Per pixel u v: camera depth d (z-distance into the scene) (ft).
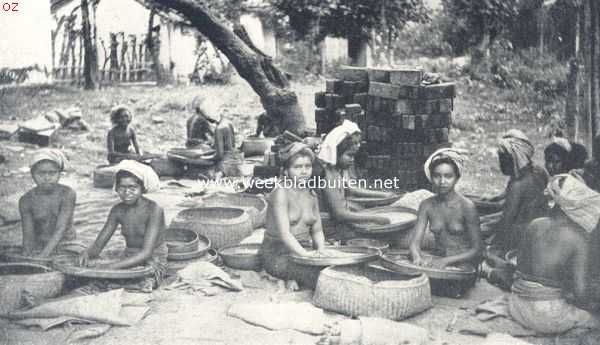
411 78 20.89
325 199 17.28
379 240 17.15
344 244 17.35
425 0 25.49
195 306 14.60
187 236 17.67
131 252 15.97
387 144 21.44
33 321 13.55
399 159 21.30
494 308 14.40
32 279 14.42
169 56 33.24
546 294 13.65
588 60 20.99
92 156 27.89
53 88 31.96
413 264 15.19
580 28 21.30
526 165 16.44
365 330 13.06
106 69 32.86
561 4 22.16
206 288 15.35
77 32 32.37
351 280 14.02
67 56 32.35
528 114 23.22
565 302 13.64
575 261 13.73
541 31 23.03
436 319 14.15
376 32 26.17
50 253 15.93
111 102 31.83
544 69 23.11
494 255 16.35
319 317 13.75
